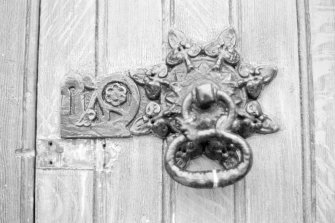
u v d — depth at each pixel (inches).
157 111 36.4
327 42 36.9
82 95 37.5
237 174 33.4
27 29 38.7
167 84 36.4
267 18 37.3
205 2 37.7
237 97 36.0
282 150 36.2
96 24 38.3
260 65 36.8
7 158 37.8
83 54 38.1
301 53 36.8
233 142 33.9
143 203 36.6
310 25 37.1
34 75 38.2
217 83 35.9
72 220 37.0
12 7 38.8
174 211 36.3
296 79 36.7
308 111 36.4
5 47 38.6
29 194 37.4
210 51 36.6
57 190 37.3
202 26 37.5
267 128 36.1
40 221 37.2
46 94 38.1
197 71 36.2
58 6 38.7
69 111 37.5
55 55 38.4
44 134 37.8
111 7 38.3
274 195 36.0
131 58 37.7
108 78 37.3
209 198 36.3
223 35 37.0
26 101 38.1
